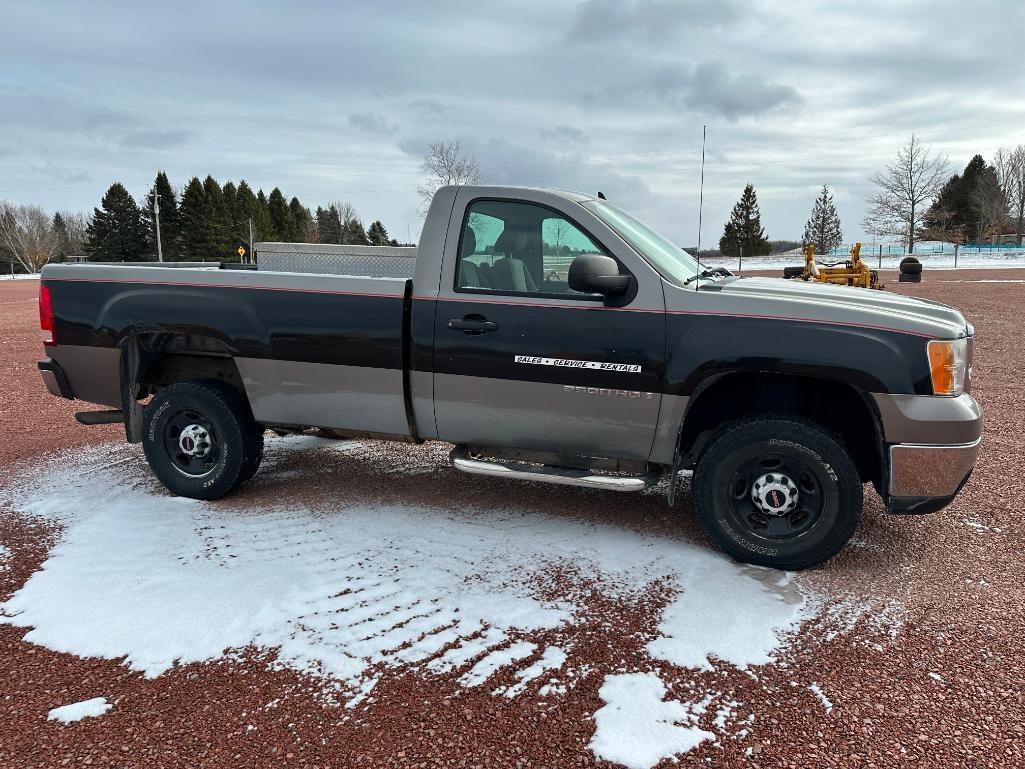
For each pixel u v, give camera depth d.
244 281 4.12
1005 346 11.59
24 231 85.19
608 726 2.37
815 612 3.10
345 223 100.94
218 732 2.35
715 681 2.61
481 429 3.90
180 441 4.37
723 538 3.56
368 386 3.99
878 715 2.44
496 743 2.29
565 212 3.71
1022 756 2.24
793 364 3.29
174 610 3.09
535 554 3.66
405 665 2.71
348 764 2.20
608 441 3.69
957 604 3.18
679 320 3.44
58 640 2.88
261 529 3.97
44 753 2.25
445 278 3.82
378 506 4.34
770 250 82.75
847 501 3.34
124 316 4.27
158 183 79.06
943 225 70.81
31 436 6.17
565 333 3.59
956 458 3.23
